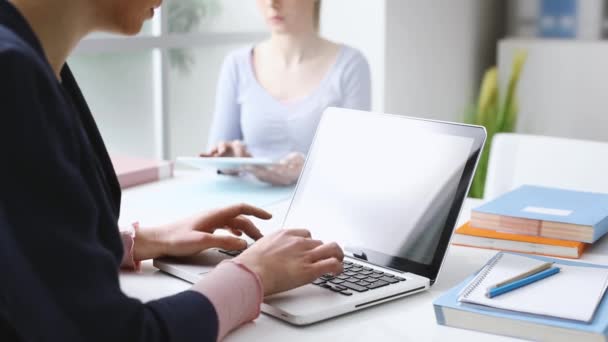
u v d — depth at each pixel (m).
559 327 0.84
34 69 0.73
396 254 1.10
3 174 0.71
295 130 2.35
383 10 2.98
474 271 1.12
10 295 0.70
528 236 1.22
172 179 1.80
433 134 1.15
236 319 0.88
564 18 3.55
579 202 1.33
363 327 0.91
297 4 2.35
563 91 3.46
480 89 3.90
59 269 0.72
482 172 3.02
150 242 1.13
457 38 3.58
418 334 0.89
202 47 2.98
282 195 1.64
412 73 3.22
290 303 0.94
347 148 1.25
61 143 0.75
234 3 3.08
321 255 0.98
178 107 2.92
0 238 0.70
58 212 0.73
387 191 1.16
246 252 0.96
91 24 0.87
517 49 3.53
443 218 1.08
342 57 2.40
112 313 0.74
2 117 0.71
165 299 0.83
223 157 1.88
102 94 2.63
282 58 2.40
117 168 1.74
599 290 0.94
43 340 0.72
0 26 0.75
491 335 0.88
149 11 0.90
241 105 2.44
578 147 1.66
